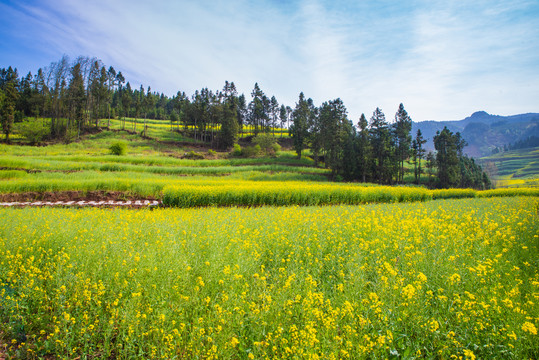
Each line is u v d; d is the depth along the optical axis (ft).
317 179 151.43
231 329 12.59
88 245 20.38
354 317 13.05
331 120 180.24
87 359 12.63
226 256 19.10
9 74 312.50
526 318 12.03
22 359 12.78
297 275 16.69
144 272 16.22
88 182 66.39
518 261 19.12
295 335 11.96
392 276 15.60
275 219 31.89
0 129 203.72
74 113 221.46
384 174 184.03
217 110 253.44
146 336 13.12
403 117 192.75
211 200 58.03
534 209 42.34
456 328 12.39
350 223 27.89
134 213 38.96
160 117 403.75
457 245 21.15
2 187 60.39
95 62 240.32
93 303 15.02
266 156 216.33
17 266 17.76
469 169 272.51
